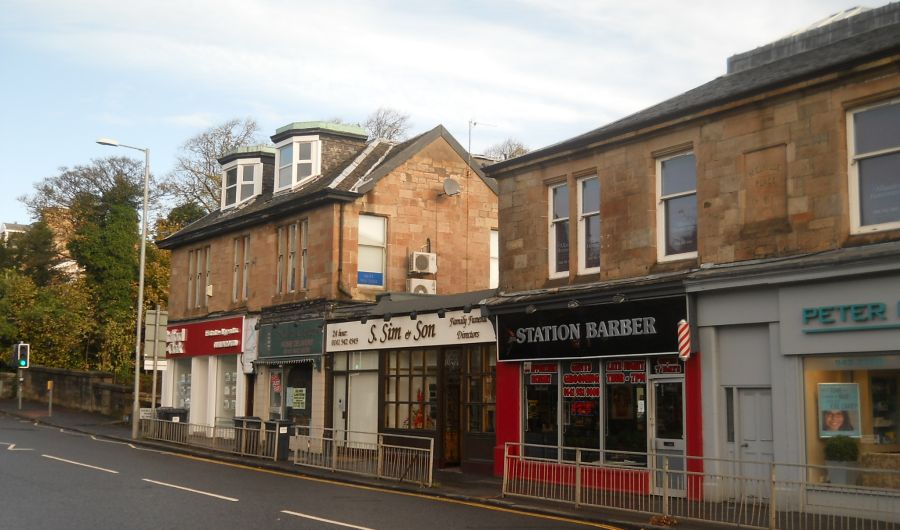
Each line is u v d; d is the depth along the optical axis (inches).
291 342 1080.8
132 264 2117.4
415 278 1061.8
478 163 1218.0
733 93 622.8
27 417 1567.4
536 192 798.5
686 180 679.1
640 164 703.1
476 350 844.6
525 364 782.5
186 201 2116.1
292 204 1091.3
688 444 635.5
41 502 559.5
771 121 610.9
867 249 543.8
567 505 598.5
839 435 550.0
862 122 565.9
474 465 820.6
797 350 569.9
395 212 1068.5
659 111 713.0
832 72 568.1
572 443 732.7
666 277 653.3
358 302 1033.5
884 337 527.5
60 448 970.7
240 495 617.3
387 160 1096.2
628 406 692.1
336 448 801.6
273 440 903.1
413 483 714.2
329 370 1019.3
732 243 627.2
